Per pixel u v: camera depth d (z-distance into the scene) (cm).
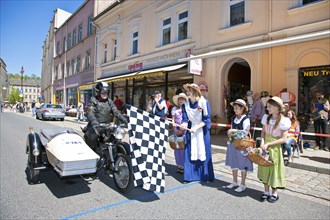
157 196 408
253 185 475
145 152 389
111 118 482
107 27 1988
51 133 465
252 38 980
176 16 1342
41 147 448
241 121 424
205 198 402
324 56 796
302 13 846
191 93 470
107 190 432
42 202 378
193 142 470
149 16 1524
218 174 547
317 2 802
